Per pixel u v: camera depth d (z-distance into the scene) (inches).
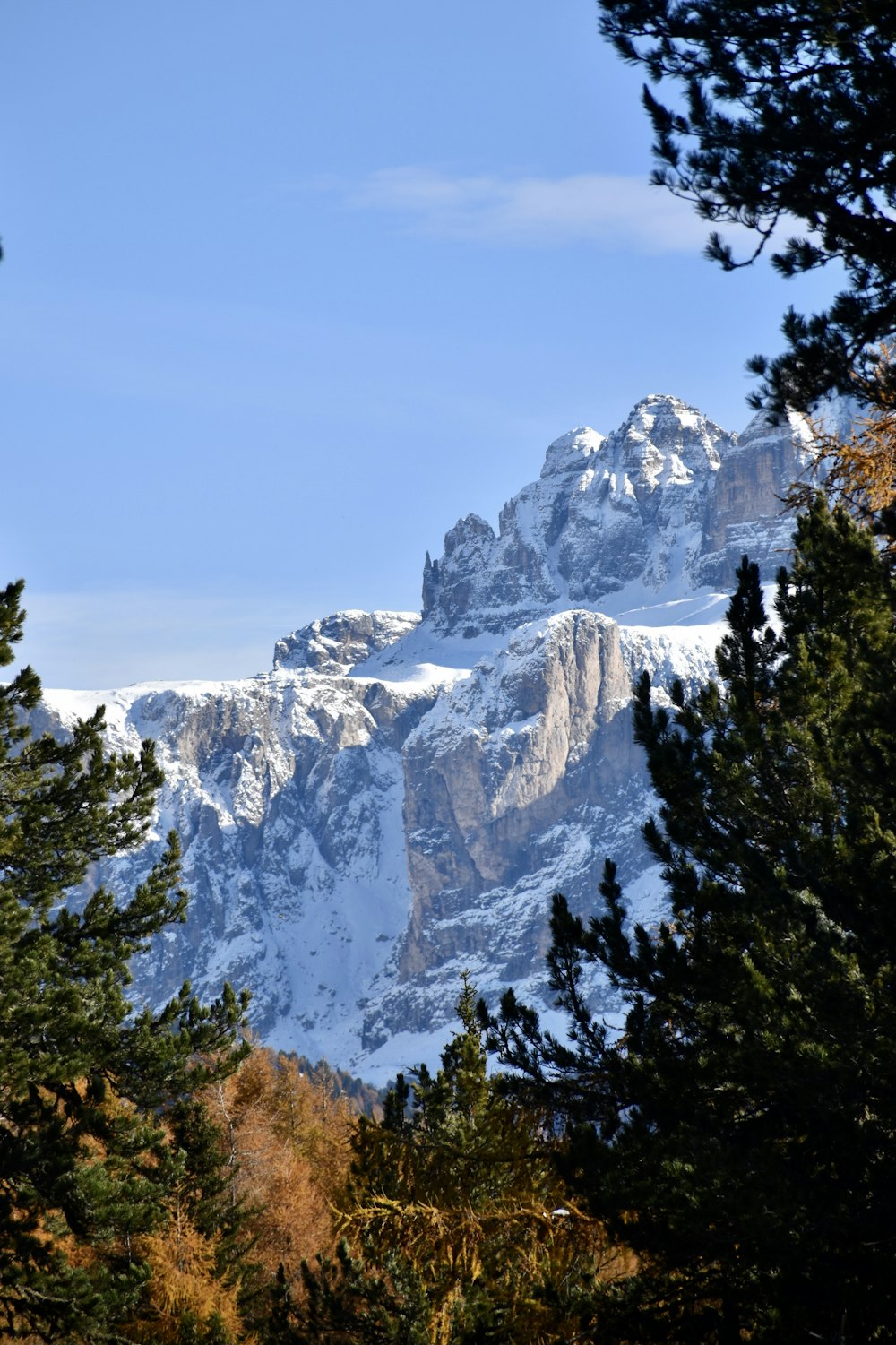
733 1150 1593.3
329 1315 2073.1
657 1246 1610.5
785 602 1998.0
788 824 1841.8
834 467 1951.3
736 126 1593.3
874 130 1525.6
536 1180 2025.1
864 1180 1515.7
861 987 1537.9
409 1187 2153.1
